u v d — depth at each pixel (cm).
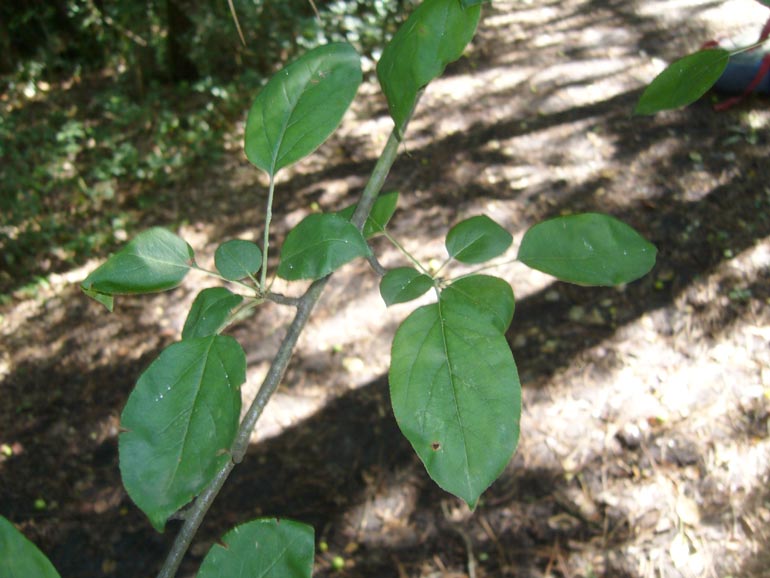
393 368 74
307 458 393
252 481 388
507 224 499
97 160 586
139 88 645
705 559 324
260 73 659
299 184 564
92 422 431
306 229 87
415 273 90
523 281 458
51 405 443
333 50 93
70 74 697
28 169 578
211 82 634
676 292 432
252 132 91
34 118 639
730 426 367
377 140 596
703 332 410
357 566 349
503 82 651
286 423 410
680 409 378
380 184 98
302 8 680
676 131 541
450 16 80
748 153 509
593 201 501
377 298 464
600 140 553
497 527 352
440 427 71
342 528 362
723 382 385
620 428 376
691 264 445
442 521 359
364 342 441
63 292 501
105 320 483
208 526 373
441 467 70
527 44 713
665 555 328
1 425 437
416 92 80
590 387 395
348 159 582
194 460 69
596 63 657
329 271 84
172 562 77
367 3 714
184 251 88
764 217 463
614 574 327
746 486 345
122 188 567
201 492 75
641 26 712
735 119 538
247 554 75
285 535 76
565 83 635
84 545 377
